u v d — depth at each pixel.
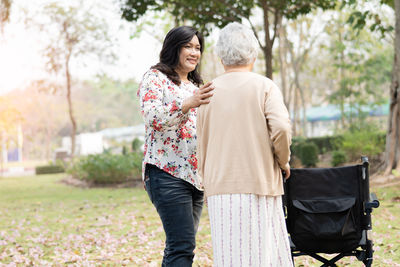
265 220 2.21
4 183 20.05
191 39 2.84
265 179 2.21
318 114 32.59
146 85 2.70
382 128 21.55
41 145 66.75
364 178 2.68
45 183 18.91
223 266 2.19
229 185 2.22
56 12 21.78
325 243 2.70
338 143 17.28
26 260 4.41
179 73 2.92
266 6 10.50
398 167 10.53
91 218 7.71
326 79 31.62
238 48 2.35
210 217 2.31
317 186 2.72
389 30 9.76
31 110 48.75
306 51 24.12
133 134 47.50
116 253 4.66
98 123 68.06
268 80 2.33
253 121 2.25
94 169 15.35
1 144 26.61
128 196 11.31
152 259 4.28
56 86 24.50
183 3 10.70
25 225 7.20
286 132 2.15
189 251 2.62
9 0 12.62
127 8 10.31
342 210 2.64
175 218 2.62
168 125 2.48
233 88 2.31
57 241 5.55
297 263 3.89
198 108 2.42
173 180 2.65
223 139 2.27
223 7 10.78
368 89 23.61
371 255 2.69
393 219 5.78
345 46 21.86
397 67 10.05
